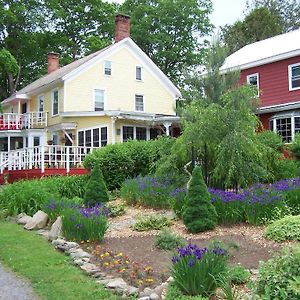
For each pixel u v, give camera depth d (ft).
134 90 93.76
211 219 28.07
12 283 19.07
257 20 145.38
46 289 17.99
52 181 47.65
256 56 80.64
